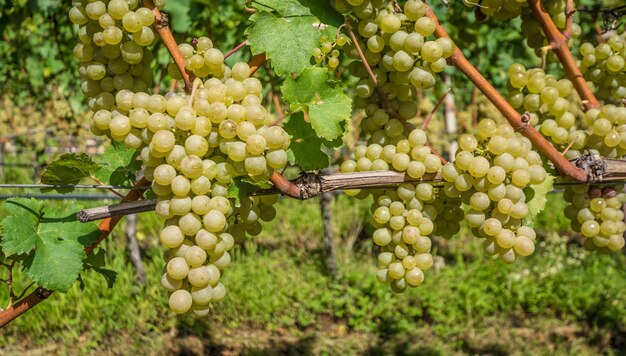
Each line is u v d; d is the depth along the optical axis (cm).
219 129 69
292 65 77
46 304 224
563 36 87
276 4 78
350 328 250
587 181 81
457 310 257
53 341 220
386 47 80
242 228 78
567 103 85
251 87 73
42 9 162
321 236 336
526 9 90
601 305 261
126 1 71
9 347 213
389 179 79
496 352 228
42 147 324
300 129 78
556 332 247
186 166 69
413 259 81
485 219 79
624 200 88
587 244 91
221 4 178
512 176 77
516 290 267
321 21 78
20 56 275
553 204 401
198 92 71
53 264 76
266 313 248
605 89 93
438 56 77
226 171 71
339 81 77
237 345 230
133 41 73
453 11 186
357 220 347
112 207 72
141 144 71
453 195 79
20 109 328
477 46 249
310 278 275
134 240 247
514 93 88
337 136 76
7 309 77
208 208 70
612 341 241
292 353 225
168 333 233
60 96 292
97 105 75
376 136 83
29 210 77
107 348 219
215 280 70
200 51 73
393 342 236
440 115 337
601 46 90
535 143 79
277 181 73
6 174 416
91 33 73
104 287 238
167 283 70
